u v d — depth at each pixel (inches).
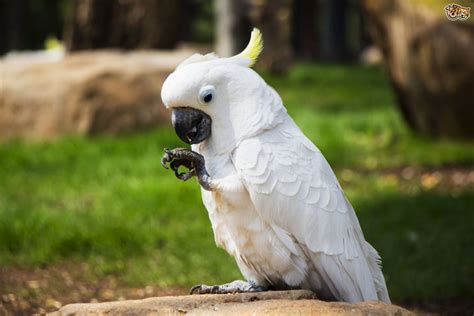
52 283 390.6
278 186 237.9
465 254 409.1
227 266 406.6
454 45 654.5
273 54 1205.1
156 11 884.0
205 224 472.1
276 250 245.1
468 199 503.8
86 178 581.3
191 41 2148.1
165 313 226.5
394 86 727.7
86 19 882.1
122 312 228.2
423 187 554.3
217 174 242.4
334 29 1780.3
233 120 239.5
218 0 1075.9
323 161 248.5
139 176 577.6
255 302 229.3
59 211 496.1
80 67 731.4
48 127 704.4
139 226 464.8
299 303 225.8
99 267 411.2
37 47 1881.2
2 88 717.9
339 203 247.6
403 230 452.4
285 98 1024.9
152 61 766.5
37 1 1879.9
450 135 697.0
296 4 1829.5
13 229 445.7
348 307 224.1
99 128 703.7
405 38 683.4
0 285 383.6
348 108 941.2
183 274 398.9
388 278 384.2
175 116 240.5
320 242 243.3
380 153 671.8
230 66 240.8
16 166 618.2
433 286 373.7
